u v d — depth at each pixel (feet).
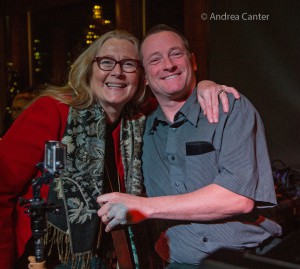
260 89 12.05
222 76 12.04
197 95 5.05
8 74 17.80
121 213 4.51
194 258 4.96
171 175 5.05
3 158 4.67
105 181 5.18
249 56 11.98
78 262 4.97
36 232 3.90
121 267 4.91
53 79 16.22
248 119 4.69
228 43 11.98
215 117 4.71
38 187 3.85
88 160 4.95
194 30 11.69
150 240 5.36
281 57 11.75
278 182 8.94
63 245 5.02
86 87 5.10
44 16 16.48
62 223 4.83
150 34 5.20
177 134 5.06
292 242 2.94
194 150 4.80
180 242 5.04
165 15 12.82
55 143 3.76
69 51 15.93
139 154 5.37
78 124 4.97
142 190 5.33
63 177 4.83
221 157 4.63
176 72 5.01
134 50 5.19
